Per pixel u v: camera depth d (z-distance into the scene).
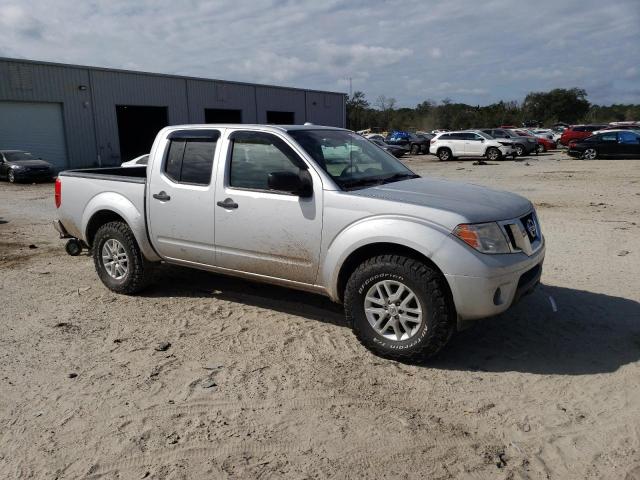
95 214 6.23
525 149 31.36
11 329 5.15
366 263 4.34
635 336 4.73
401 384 3.98
